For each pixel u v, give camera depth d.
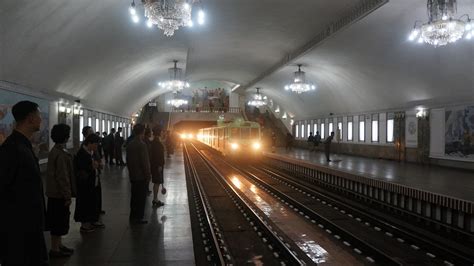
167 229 7.41
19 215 3.30
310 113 37.97
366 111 27.28
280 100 42.00
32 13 9.71
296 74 24.88
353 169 17.73
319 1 14.54
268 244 8.84
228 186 16.39
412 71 18.89
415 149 21.91
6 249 3.28
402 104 22.89
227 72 34.72
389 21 14.71
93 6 11.77
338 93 28.59
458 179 14.03
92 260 5.63
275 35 19.86
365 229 10.54
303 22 17.19
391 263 7.29
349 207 12.44
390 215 12.45
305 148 40.03
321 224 10.70
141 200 7.88
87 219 7.11
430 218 11.14
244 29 19.06
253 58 26.56
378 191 13.95
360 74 22.67
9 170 3.25
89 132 7.34
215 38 20.66
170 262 5.55
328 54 20.88
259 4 15.27
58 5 10.29
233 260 7.71
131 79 25.52
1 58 10.45
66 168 5.75
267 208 13.24
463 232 9.73
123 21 14.30
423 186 12.16
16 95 12.44
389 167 18.83
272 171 24.47
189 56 24.95
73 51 14.12
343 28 15.74
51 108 16.39
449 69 16.81
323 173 18.91
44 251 3.47
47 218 5.74
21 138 3.44
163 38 18.25
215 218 11.40
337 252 8.38
